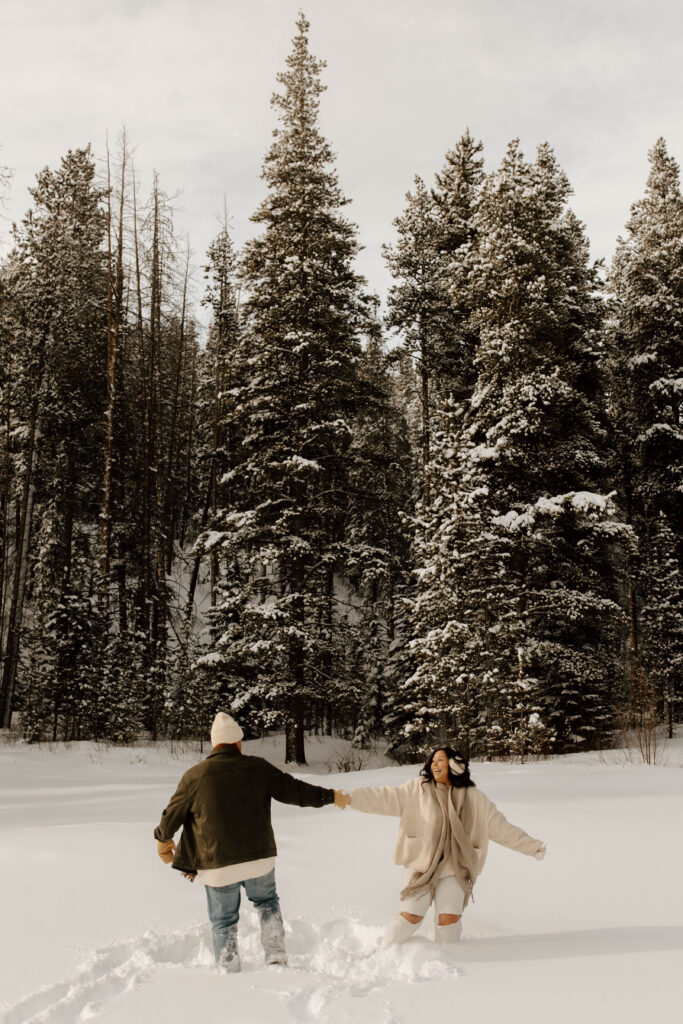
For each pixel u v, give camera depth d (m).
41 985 3.45
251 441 26.20
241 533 24.22
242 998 3.12
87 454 32.81
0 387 27.20
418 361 32.78
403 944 3.83
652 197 33.31
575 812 8.27
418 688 20.53
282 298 25.70
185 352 41.84
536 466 24.22
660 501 30.39
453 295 27.86
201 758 20.56
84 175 32.59
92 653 23.73
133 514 33.03
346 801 4.20
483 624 20.33
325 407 26.09
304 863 5.97
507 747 19.30
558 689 23.94
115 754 20.05
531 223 25.44
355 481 26.98
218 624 27.50
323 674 24.22
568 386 24.45
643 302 30.59
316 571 25.62
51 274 26.70
